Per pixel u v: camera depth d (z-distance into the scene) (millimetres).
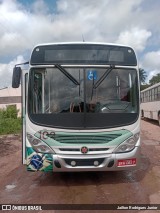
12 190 7062
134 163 6930
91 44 7090
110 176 8055
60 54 7008
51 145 6727
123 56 7145
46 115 6801
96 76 6965
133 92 7027
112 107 6875
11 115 29312
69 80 6918
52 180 7793
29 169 6840
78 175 8180
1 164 10188
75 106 6816
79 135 6711
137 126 6965
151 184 7320
